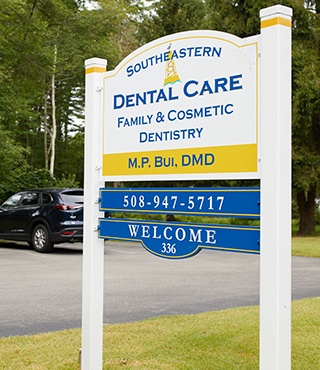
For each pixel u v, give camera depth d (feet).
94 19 91.25
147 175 15.66
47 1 79.87
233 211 13.57
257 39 13.24
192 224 14.42
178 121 14.96
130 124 16.22
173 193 14.93
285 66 12.77
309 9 83.61
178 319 22.97
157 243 15.20
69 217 50.49
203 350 18.38
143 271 40.16
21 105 82.28
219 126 13.99
